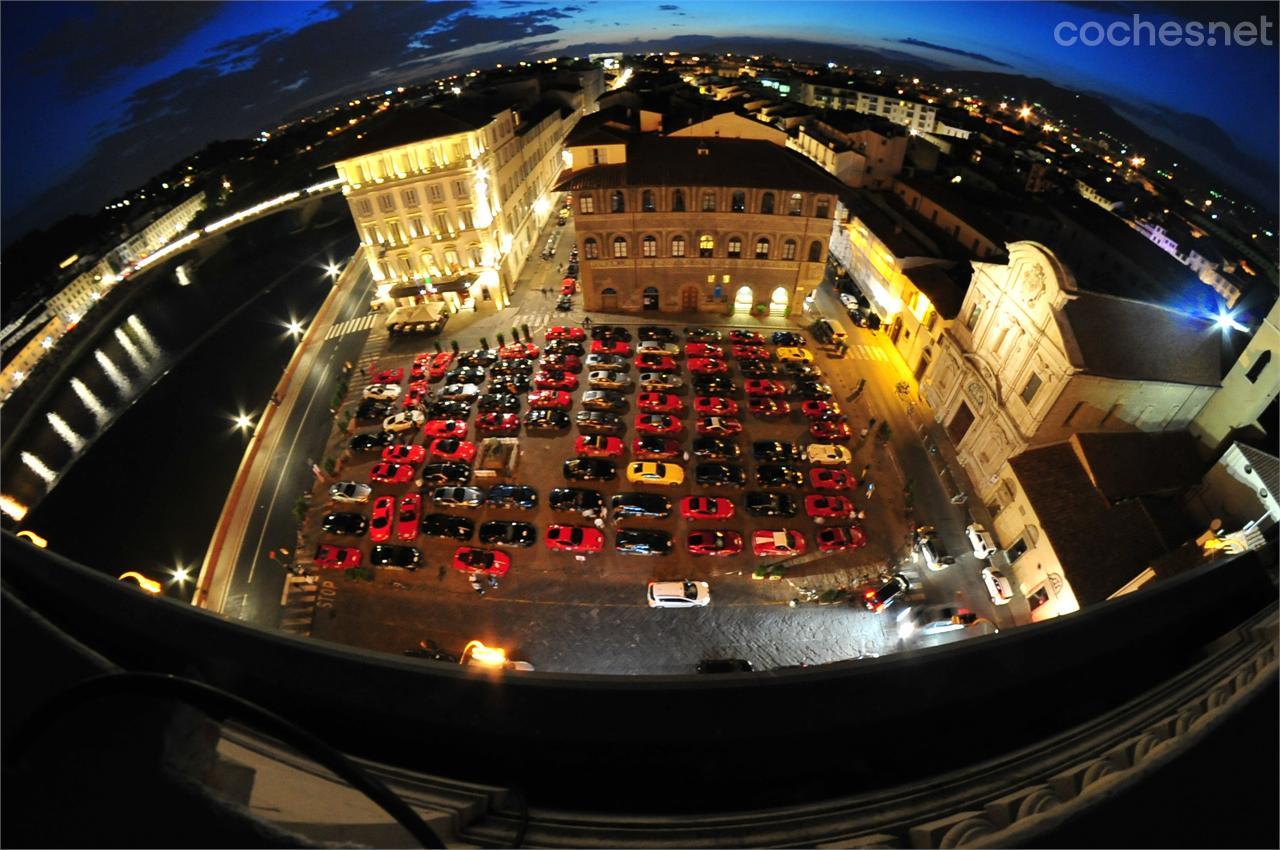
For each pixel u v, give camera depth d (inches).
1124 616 182.7
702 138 2423.7
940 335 1927.9
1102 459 1395.2
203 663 145.7
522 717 148.8
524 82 3287.4
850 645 1389.0
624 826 130.3
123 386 2775.6
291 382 2207.2
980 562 1546.5
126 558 1809.8
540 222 3225.9
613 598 1475.1
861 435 1918.1
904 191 2866.6
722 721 149.4
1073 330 1336.1
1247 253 3117.6
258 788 105.8
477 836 127.6
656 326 2438.5
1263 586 193.6
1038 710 163.6
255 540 1633.9
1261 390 1268.5
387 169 2209.6
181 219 4694.9
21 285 3513.8
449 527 1596.9
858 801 132.3
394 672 154.1
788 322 2440.9
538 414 1940.2
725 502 1646.2
